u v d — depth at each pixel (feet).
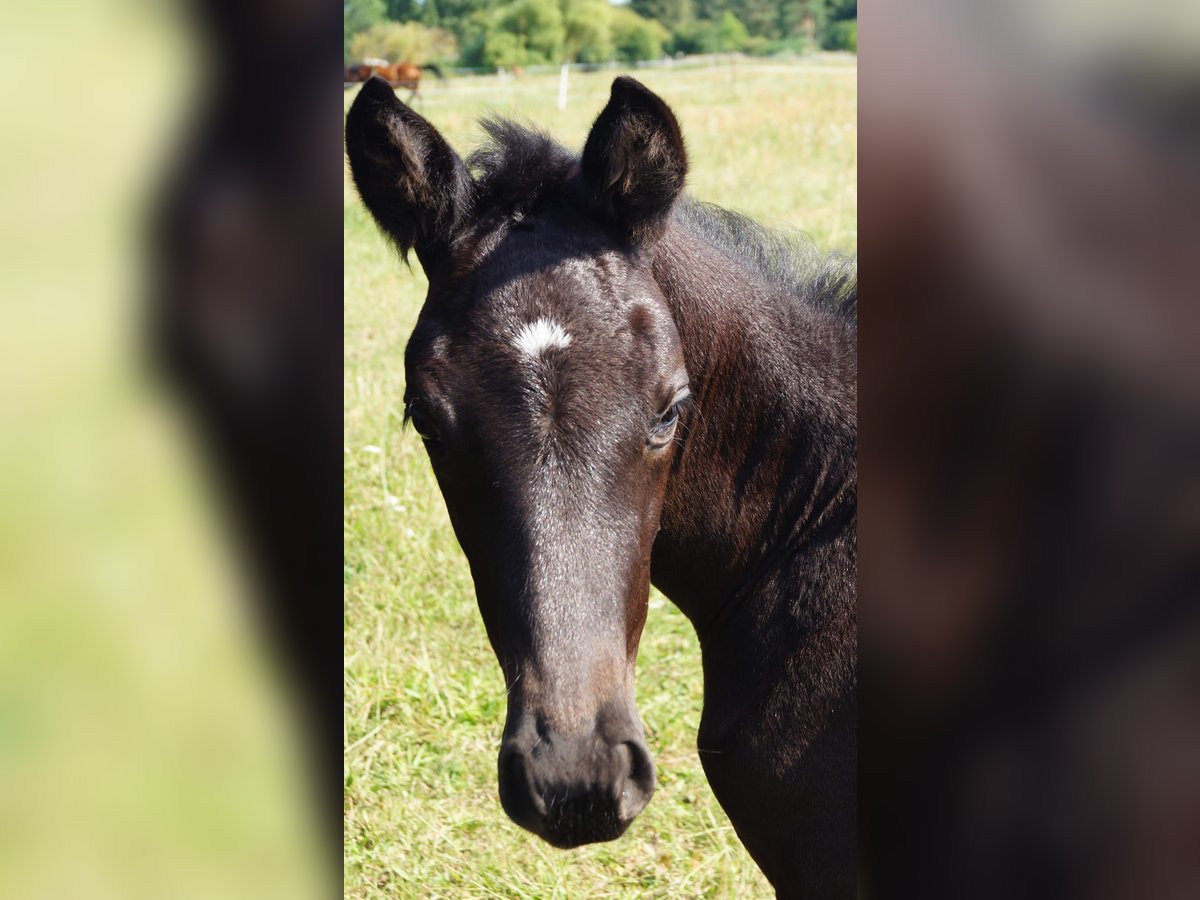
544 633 6.77
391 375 20.85
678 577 9.38
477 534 7.41
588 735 6.63
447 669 14.30
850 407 8.82
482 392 7.19
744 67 78.18
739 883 11.74
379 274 27.35
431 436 7.54
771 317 8.93
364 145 8.18
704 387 8.73
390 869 11.71
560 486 6.98
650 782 6.83
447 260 8.03
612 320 7.46
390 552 15.99
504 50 116.88
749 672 8.87
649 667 14.40
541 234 7.95
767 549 8.95
